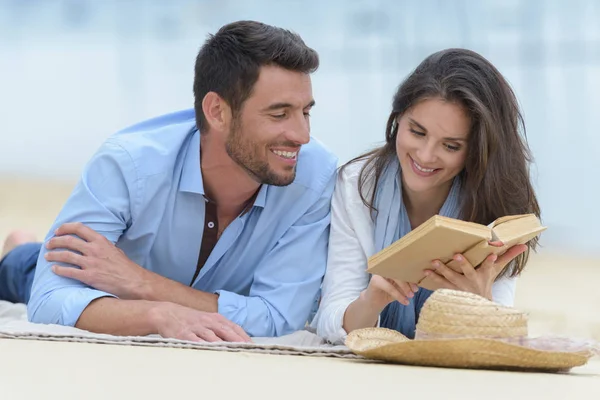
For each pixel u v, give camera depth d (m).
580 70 44.28
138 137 8.65
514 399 5.36
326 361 6.80
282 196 8.72
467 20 46.28
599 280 22.06
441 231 6.91
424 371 6.29
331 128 46.69
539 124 42.97
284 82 8.12
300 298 8.66
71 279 8.21
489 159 7.98
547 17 44.94
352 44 48.38
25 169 46.53
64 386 5.34
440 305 6.64
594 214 33.28
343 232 8.66
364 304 8.05
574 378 6.36
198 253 8.80
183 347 7.28
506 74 45.22
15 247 10.87
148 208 8.54
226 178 8.50
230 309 8.38
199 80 8.47
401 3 47.81
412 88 7.93
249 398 5.15
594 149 40.66
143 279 8.30
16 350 6.73
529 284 21.12
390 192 8.49
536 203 8.43
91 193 8.43
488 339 6.34
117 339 7.32
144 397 5.10
